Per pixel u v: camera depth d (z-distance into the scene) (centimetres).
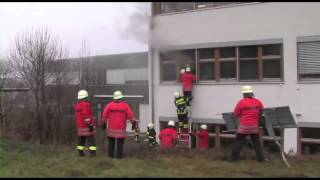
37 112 2094
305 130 1905
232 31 2056
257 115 1291
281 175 1108
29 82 2120
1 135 2106
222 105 2083
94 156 1393
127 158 1359
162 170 1173
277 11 1948
